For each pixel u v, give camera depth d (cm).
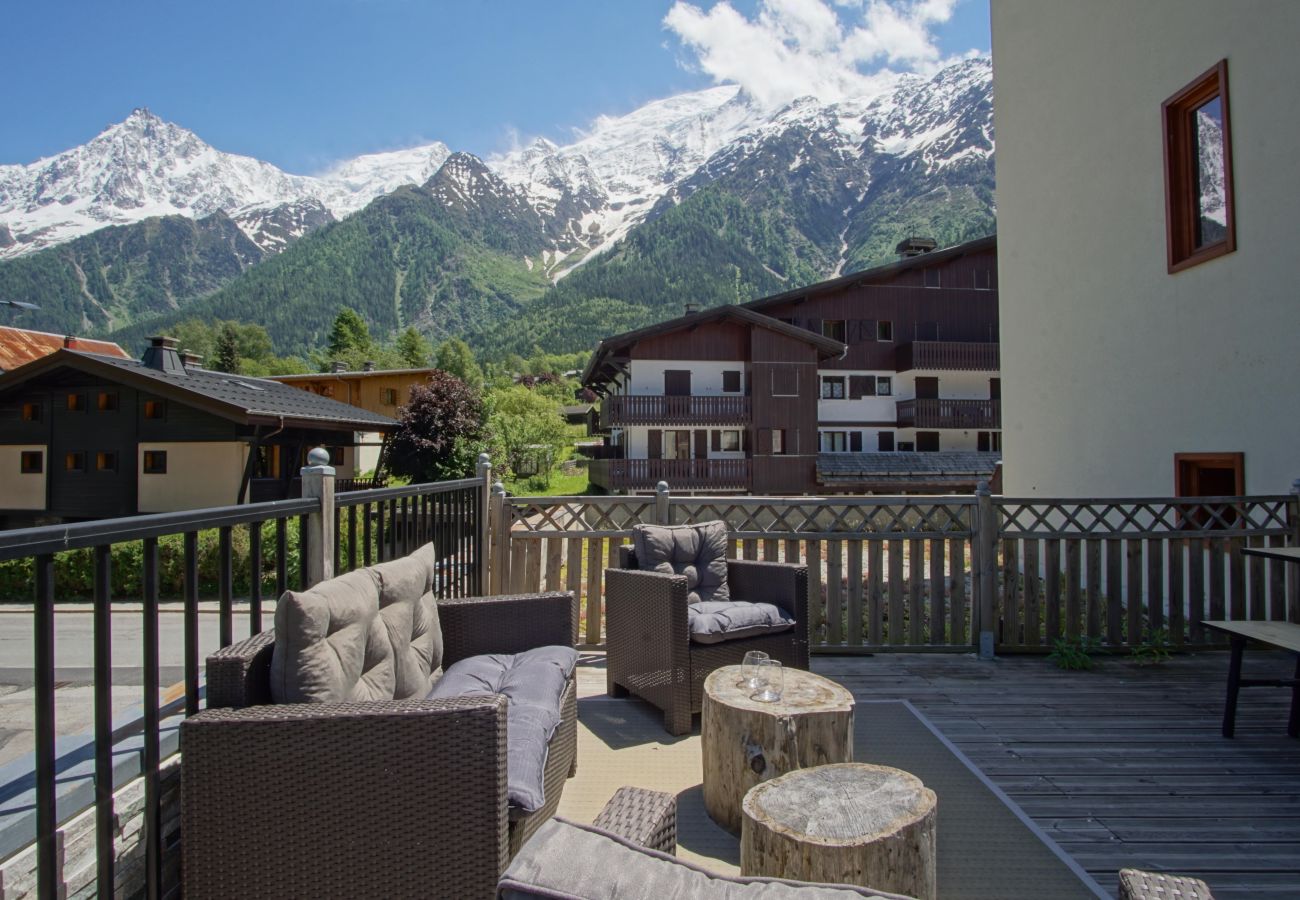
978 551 514
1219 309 586
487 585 538
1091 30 733
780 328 2459
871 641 514
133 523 180
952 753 344
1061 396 780
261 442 1722
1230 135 573
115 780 182
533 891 110
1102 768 331
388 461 2475
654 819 151
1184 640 521
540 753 217
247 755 175
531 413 3875
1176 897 126
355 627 219
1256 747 355
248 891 175
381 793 176
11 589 1104
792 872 175
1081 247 750
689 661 369
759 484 2464
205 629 901
